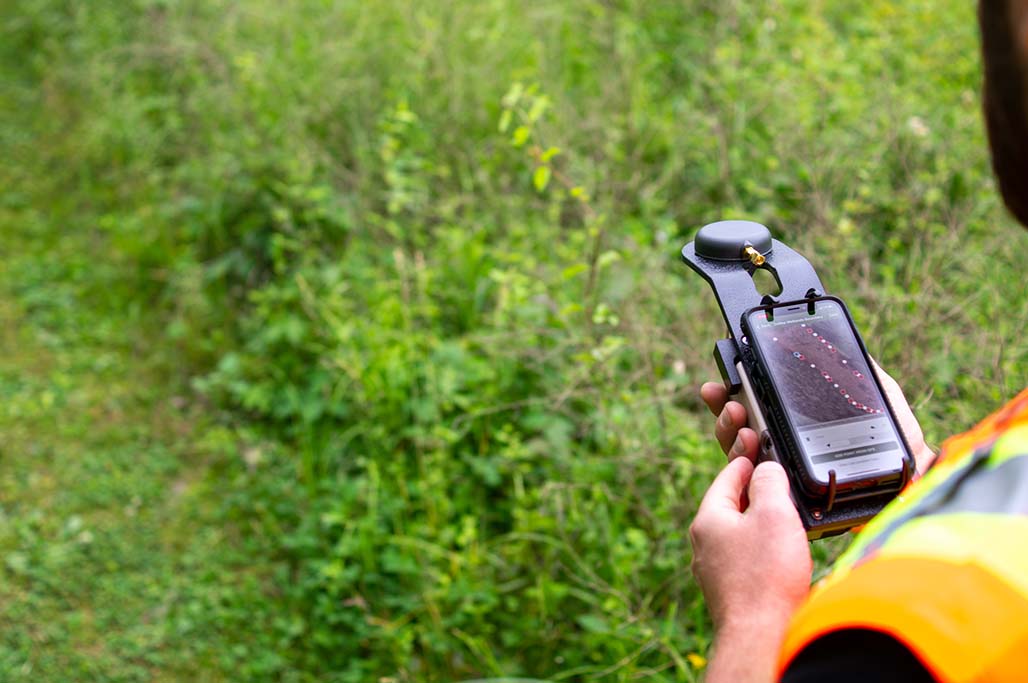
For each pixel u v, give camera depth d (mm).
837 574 768
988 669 656
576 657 2865
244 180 4422
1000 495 715
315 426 3746
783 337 1255
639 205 4008
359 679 2994
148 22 5410
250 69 4578
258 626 3221
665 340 3127
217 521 3572
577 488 3027
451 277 3838
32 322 4422
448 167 4223
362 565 3221
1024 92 711
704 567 1075
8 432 3930
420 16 4699
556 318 3246
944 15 4699
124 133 5125
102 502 3654
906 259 3219
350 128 4535
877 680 689
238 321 4199
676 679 2656
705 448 2836
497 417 3352
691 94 4559
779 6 4875
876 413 1209
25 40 6172
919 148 3674
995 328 2627
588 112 4410
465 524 3117
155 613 3287
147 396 4070
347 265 3941
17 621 3262
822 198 3334
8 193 5121
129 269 4582
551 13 4852
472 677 2920
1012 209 757
